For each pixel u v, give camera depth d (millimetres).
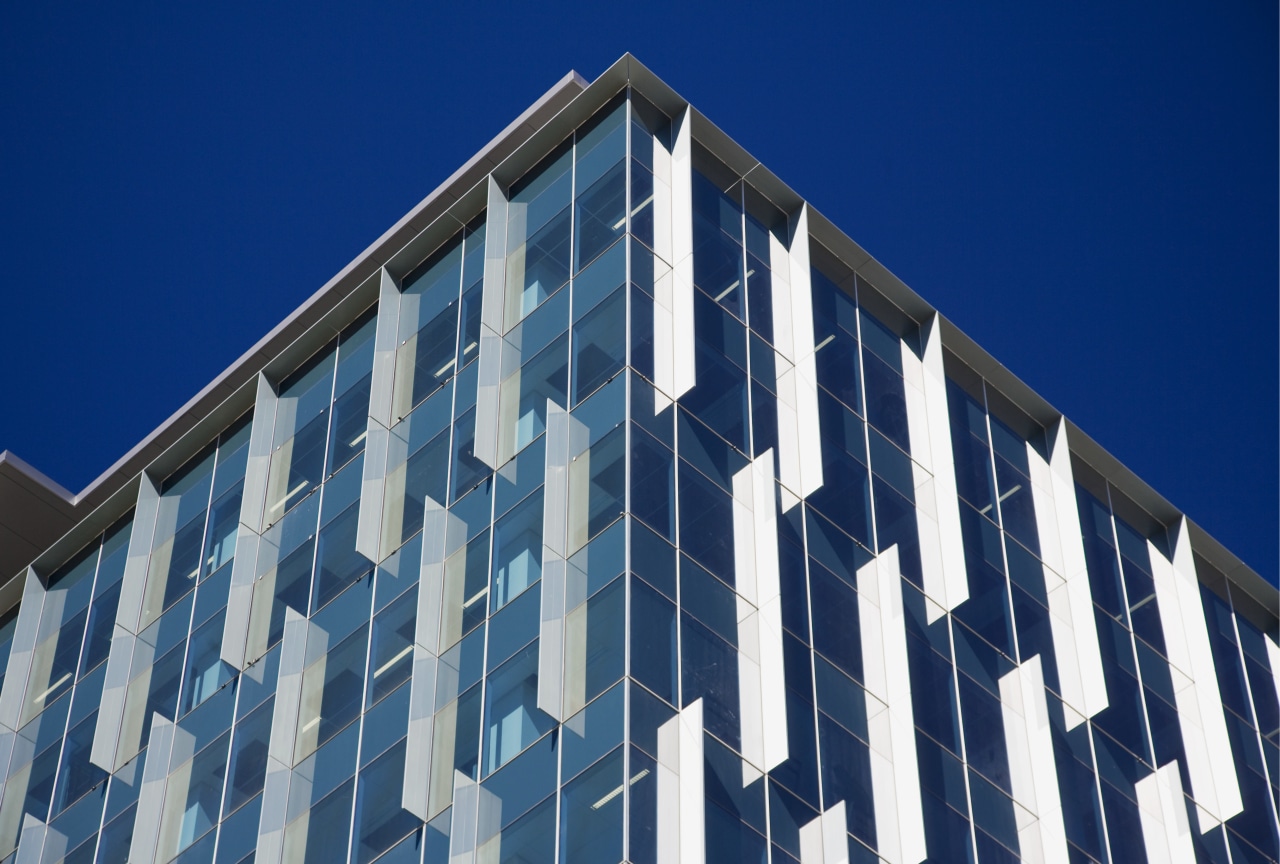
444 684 38594
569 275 44812
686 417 41031
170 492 53781
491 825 34812
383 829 37250
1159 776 46906
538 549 38938
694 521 39000
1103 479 54094
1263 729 52594
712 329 43875
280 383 52562
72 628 53812
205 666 46625
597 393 41000
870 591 42531
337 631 42969
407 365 48125
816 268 49781
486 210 49406
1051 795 42594
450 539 41594
